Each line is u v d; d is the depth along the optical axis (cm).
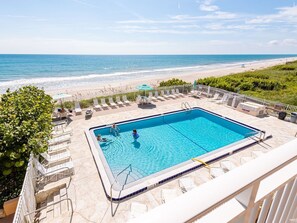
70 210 611
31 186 631
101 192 686
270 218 151
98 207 622
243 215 115
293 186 149
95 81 3994
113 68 6750
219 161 863
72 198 658
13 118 741
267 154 131
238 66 7312
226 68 6494
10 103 863
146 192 686
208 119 1477
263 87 2414
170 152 1029
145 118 1368
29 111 830
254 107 1391
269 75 3394
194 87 2009
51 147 918
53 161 801
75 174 777
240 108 1488
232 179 104
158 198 659
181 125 1366
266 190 127
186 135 1219
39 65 6894
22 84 3650
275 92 2159
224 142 1138
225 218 107
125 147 1069
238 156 901
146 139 1161
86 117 1366
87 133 1113
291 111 1343
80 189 699
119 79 4250
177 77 4291
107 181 725
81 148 975
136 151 1034
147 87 1658
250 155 907
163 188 705
